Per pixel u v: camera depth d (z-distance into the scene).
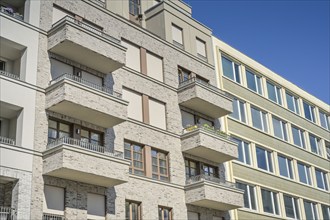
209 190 28.92
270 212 37.25
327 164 48.09
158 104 30.36
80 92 23.98
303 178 43.44
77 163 22.47
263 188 37.44
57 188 23.16
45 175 22.70
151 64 30.95
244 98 38.78
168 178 29.14
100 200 24.83
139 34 30.66
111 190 25.38
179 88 31.91
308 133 46.94
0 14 23.33
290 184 40.75
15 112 23.22
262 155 38.91
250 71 41.19
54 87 23.88
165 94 30.94
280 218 37.84
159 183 28.05
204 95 31.50
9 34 23.47
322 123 50.56
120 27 29.53
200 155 31.48
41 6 25.55
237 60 39.59
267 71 43.16
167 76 31.58
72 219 23.05
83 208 23.75
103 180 24.08
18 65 24.25
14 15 24.77
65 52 25.27
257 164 37.72
